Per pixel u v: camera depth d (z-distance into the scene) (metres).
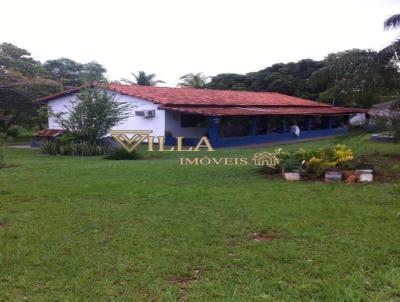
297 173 8.77
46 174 10.21
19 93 21.16
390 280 3.66
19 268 4.10
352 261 4.11
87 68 48.66
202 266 4.12
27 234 5.17
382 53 10.55
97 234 5.14
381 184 7.93
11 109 21.80
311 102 32.34
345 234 4.96
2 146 17.92
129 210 6.29
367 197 6.85
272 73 40.84
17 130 27.00
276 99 31.03
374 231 5.05
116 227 5.43
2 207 6.61
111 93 20.17
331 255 4.29
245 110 22.77
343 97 11.54
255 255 4.34
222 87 44.59
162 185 8.36
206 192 7.51
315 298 3.40
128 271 4.00
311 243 4.69
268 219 5.65
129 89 23.75
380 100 12.05
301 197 6.97
